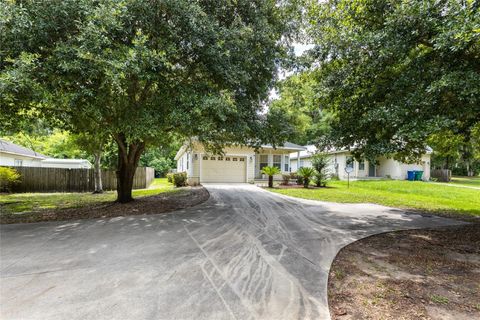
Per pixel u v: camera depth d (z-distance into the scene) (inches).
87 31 176.2
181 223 244.4
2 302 101.3
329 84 248.5
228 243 183.6
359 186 634.2
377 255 162.2
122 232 210.5
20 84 171.2
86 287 114.7
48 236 197.5
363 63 221.8
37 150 944.3
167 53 221.6
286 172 799.7
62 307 98.0
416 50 218.4
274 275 130.3
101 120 249.0
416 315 95.1
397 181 703.1
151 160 1250.6
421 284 121.3
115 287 115.0
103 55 181.3
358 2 220.1
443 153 346.3
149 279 123.6
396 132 193.8
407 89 204.2
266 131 320.8
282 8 290.7
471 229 230.8
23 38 190.5
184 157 812.6
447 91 170.9
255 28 257.8
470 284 121.8
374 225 244.8
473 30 139.3
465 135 242.1
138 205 339.3
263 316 93.9
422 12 173.8
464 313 96.7
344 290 115.0
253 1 263.1
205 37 221.6
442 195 472.4
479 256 161.3
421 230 226.8
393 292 113.3
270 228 228.8
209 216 277.7
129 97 236.1
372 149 219.8
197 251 165.5
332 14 251.4
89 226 230.4
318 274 132.3
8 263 142.3
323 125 1075.9
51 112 270.1
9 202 382.3
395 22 186.2
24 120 268.7
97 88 207.0
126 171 357.7
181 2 204.2
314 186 626.8
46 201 394.6
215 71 237.0
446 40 156.9
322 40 256.1
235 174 717.3
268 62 277.9
